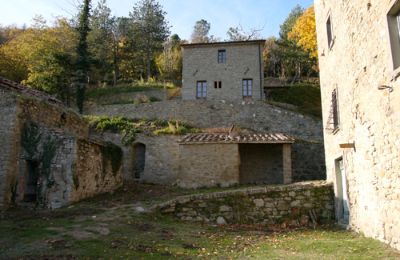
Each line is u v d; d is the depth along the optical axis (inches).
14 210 385.7
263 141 582.9
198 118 846.5
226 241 287.9
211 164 573.0
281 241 291.7
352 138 329.7
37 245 237.8
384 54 245.6
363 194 305.3
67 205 397.7
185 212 383.6
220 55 1048.8
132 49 1668.3
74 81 1024.9
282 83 1437.0
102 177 487.2
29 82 1043.9
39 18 1376.7
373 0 263.7
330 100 413.1
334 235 318.3
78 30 1079.0
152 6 1695.4
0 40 1670.8
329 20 420.5
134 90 1229.1
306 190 399.9
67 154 411.8
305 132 777.6
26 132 426.6
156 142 721.0
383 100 252.1
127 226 312.0
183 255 231.8
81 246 238.4
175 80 1615.4
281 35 1932.8
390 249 241.6
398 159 232.7
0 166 398.9
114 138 745.6
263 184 593.9
